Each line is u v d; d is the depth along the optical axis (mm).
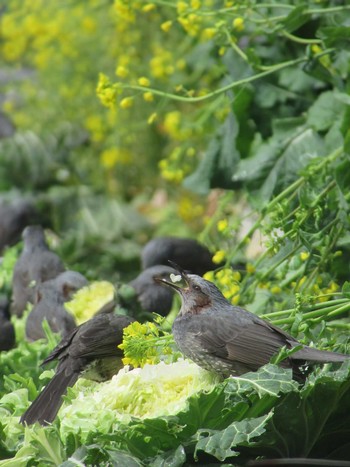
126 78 16000
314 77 10688
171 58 14945
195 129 13719
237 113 11461
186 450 7695
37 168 18484
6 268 14398
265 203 10516
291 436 7758
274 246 9508
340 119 10859
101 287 12109
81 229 17578
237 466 7668
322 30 10094
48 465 7895
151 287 11852
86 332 9242
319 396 7660
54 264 13195
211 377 8430
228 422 7781
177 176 12547
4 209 16203
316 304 8852
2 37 19312
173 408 8062
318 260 9977
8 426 8539
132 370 8742
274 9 11133
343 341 9117
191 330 8469
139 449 7738
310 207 9500
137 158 17281
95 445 7625
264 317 8875
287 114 11391
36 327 11805
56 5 16703
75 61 17062
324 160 9953
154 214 17797
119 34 16047
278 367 7809
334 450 8094
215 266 13359
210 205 15961
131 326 8484
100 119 16797
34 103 18281
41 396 8820
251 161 11070
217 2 12391
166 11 15180
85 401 8398
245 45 12766
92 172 18562
